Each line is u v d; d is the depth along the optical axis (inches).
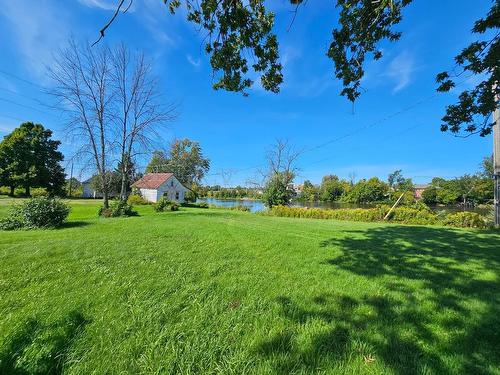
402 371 83.7
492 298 141.6
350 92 199.9
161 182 1674.5
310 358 89.3
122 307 121.8
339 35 183.5
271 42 169.9
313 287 153.5
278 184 1131.3
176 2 157.8
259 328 107.0
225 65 175.8
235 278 165.2
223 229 386.9
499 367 86.4
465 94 270.2
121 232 351.6
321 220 678.5
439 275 180.7
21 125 1838.1
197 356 89.0
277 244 275.7
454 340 101.6
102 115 730.8
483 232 402.3
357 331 106.5
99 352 90.2
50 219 418.0
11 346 91.2
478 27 221.6
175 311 119.6
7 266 181.0
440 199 2222.0
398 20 171.0
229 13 157.1
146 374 81.0
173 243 271.1
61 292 138.6
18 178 1728.6
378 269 193.0
